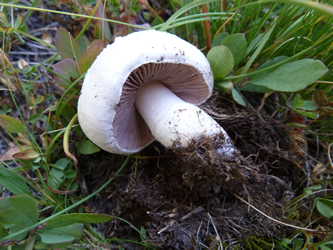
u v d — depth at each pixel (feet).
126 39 0.29
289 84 0.34
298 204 0.38
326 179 0.40
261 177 0.36
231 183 0.32
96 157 0.44
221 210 0.34
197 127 0.32
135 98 0.38
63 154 0.43
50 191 0.37
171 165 0.37
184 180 0.32
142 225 0.37
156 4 0.61
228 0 0.47
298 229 0.35
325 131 0.43
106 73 0.28
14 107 0.45
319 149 0.44
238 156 0.32
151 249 0.35
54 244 0.32
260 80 0.37
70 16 0.48
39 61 0.49
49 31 0.51
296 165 0.40
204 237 0.33
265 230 0.33
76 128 0.41
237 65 0.44
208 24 0.45
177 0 0.51
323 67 0.32
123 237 0.38
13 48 0.47
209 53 0.38
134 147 0.40
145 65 0.31
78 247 0.35
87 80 0.30
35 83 0.45
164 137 0.34
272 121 0.40
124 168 0.40
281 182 0.36
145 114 0.37
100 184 0.42
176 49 0.30
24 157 0.36
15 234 0.29
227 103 0.42
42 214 0.37
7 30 0.39
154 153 0.41
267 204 0.34
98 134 0.31
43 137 0.42
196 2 0.37
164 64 0.31
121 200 0.38
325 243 0.34
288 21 0.40
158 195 0.36
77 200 0.41
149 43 0.29
